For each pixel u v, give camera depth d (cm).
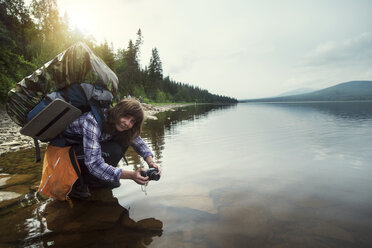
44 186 181
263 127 707
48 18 3353
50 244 126
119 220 150
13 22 3366
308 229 129
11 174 262
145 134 589
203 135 556
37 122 155
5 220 155
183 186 208
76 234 135
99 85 167
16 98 159
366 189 185
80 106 167
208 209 160
